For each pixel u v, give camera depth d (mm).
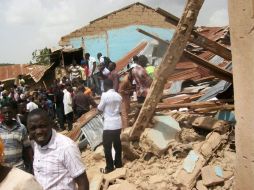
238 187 4672
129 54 21734
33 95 16188
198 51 14055
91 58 17391
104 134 7523
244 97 4496
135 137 7504
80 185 3736
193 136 7359
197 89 11148
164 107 8406
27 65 31500
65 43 27953
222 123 7281
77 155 3758
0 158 2543
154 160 7160
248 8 4336
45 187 3723
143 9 28000
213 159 6617
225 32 13984
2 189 2455
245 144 4523
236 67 4574
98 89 15258
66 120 15664
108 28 27938
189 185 6258
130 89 9039
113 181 6938
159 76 7070
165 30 28203
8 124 5645
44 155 3748
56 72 28047
